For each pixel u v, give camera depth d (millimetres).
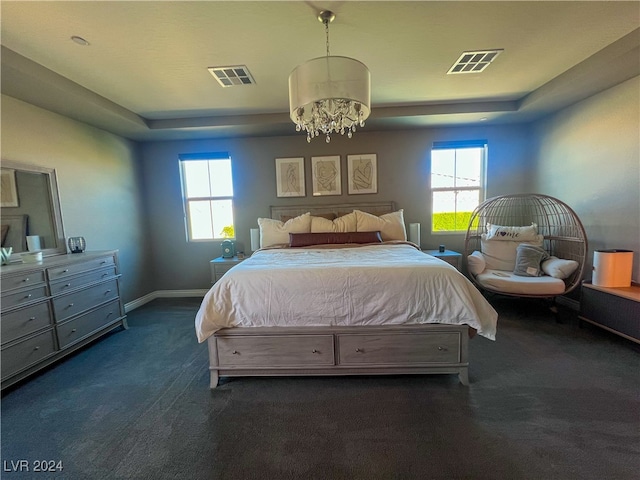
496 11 1809
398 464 1388
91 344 2781
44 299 2275
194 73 2479
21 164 2564
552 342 2549
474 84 2930
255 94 2975
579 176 3189
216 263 3789
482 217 4078
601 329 2789
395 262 2221
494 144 4039
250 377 2162
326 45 2133
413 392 1923
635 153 2605
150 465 1428
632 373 2057
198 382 2123
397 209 4180
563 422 1613
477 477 1308
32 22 1743
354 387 1997
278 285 2020
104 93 2785
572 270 3004
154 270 4414
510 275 3262
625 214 2715
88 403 1906
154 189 4289
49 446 1556
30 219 2629
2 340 1986
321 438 1563
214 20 1803
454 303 1945
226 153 4203
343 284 1999
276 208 4215
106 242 3539
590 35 2100
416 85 2910
